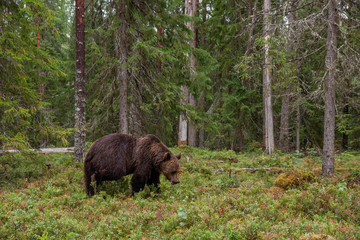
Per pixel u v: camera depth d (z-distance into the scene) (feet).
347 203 21.93
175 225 18.56
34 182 31.30
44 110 33.47
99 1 46.50
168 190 28.53
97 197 24.35
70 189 28.30
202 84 49.65
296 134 78.13
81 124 39.52
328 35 32.68
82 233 17.56
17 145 30.30
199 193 27.68
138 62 44.45
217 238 15.53
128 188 29.35
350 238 15.72
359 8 33.42
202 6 79.41
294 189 26.16
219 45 68.85
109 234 17.25
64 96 60.64
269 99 57.11
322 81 32.71
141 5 44.75
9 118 30.35
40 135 32.78
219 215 19.86
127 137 27.78
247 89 68.64
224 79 66.18
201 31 82.64
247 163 45.73
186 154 55.26
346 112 67.46
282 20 34.45
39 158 34.94
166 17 44.14
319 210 21.20
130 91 46.75
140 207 21.94
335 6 32.19
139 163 27.12
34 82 36.86
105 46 45.09
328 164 33.17
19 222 17.89
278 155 53.36
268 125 57.47
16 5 32.71
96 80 45.70
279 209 21.43
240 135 76.33
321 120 84.12
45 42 71.77
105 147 26.27
